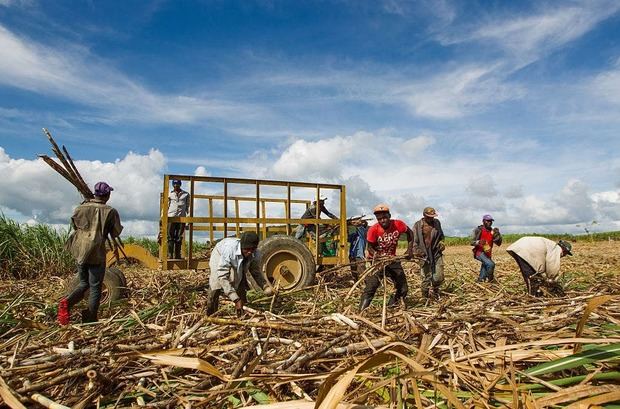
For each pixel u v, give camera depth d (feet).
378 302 21.42
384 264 18.81
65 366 10.24
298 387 8.99
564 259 41.68
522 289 24.44
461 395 8.02
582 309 13.07
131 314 16.24
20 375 9.76
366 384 8.85
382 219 20.48
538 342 8.04
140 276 32.09
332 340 11.98
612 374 7.74
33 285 28.89
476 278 30.58
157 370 10.38
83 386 9.70
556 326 12.10
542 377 8.73
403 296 20.71
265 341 12.17
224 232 24.76
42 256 35.04
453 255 62.39
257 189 25.45
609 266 34.22
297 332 13.25
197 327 13.43
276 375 9.05
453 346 10.96
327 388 6.78
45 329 15.67
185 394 9.17
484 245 27.89
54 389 9.45
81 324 15.99
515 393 6.95
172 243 25.71
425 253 21.88
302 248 24.34
